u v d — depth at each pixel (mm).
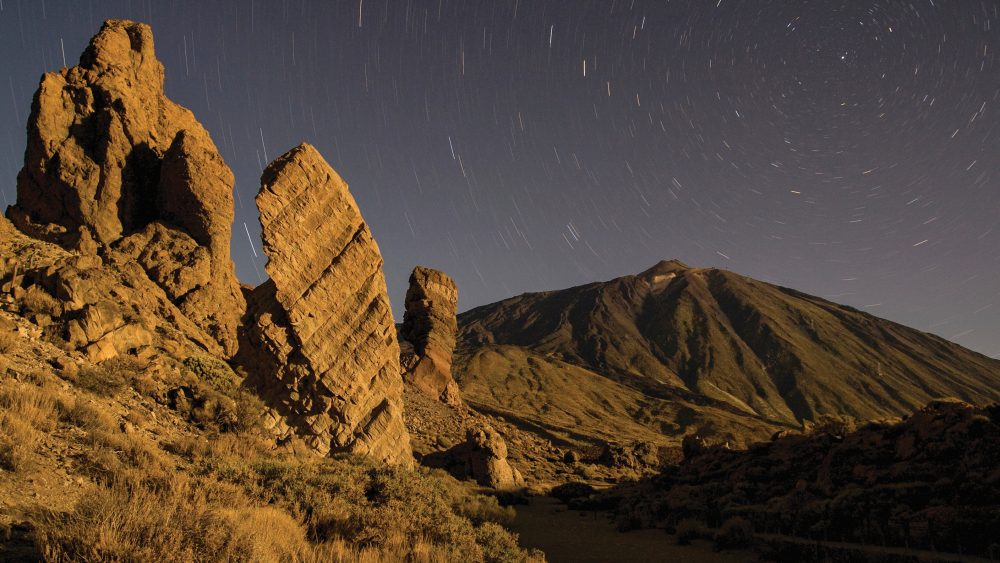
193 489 11766
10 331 18109
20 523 8945
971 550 16469
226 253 36344
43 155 33906
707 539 23078
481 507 25562
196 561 7969
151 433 16578
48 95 34781
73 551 7711
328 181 24688
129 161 35750
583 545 22500
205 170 36188
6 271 22953
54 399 14289
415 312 72625
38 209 33438
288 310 23594
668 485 33125
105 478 11367
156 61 39656
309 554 10016
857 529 19156
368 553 11039
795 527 21016
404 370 67188
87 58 37594
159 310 29609
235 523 9438
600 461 60250
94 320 20531
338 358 24125
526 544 22438
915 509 19094
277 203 23797
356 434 23734
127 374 19438
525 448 61188
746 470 28953
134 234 33969
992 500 17875
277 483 13883
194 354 23984
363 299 24844
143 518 8406
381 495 16391
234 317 34719
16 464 10750
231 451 17641
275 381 23672
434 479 26812
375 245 25328
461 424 61562
